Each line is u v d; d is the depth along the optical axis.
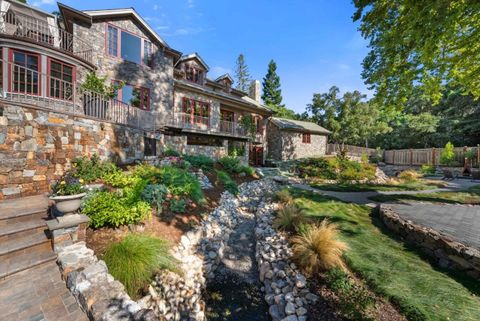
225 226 6.83
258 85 23.94
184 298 3.62
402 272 3.64
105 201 4.57
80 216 3.78
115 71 11.98
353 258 4.12
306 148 23.89
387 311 2.88
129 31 12.52
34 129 5.28
